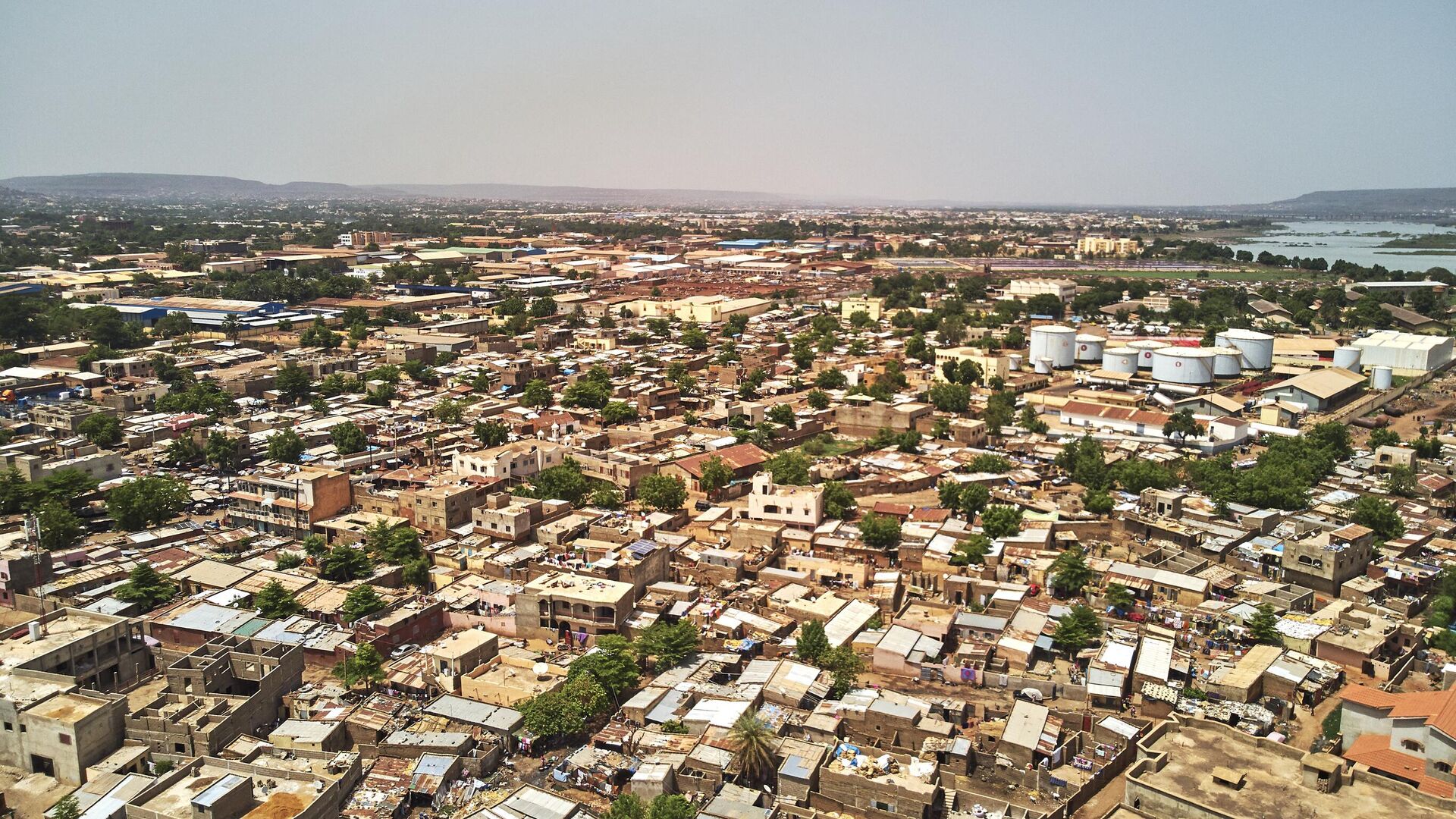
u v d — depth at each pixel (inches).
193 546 7017.7
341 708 4722.0
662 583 6200.8
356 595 5595.5
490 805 4003.4
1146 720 4512.8
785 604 5905.5
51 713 4202.8
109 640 4921.3
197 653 4977.9
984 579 6304.1
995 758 4271.7
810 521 7165.4
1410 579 6259.8
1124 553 6879.9
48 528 6727.4
